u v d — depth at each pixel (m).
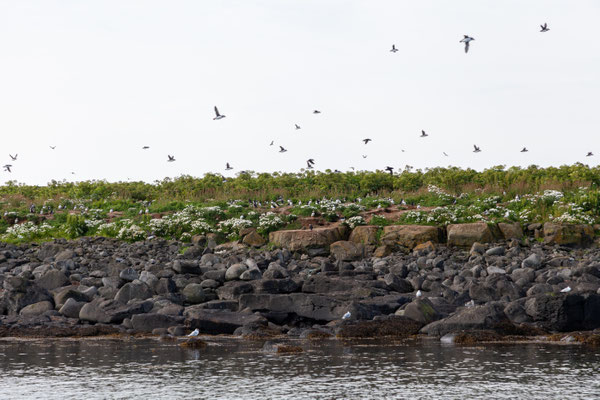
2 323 21.33
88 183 53.50
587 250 31.98
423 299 21.70
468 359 15.91
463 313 20.20
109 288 24.28
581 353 16.70
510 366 14.96
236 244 35.25
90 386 13.14
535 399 11.94
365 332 19.97
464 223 34.94
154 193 49.19
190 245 35.66
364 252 33.38
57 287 25.89
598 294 20.75
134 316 21.11
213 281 25.50
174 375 14.16
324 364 15.36
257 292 23.92
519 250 31.94
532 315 20.75
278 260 30.89
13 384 13.34
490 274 27.33
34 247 36.22
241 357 16.36
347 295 23.44
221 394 12.44
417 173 49.09
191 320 20.72
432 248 32.84
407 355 16.53
